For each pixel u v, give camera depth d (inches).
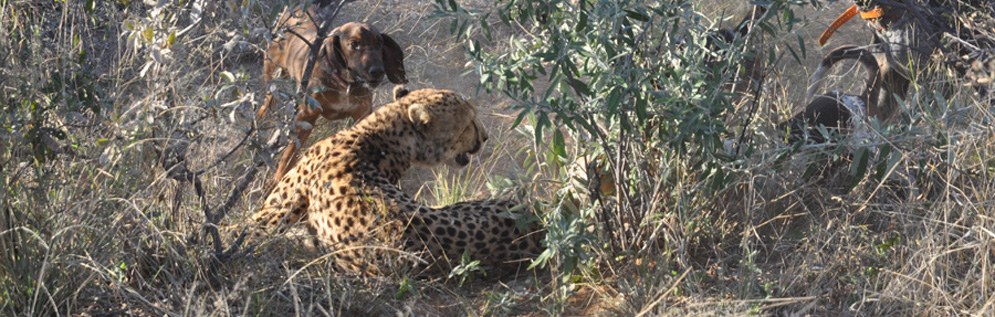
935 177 223.8
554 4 197.9
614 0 189.6
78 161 201.8
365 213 210.7
